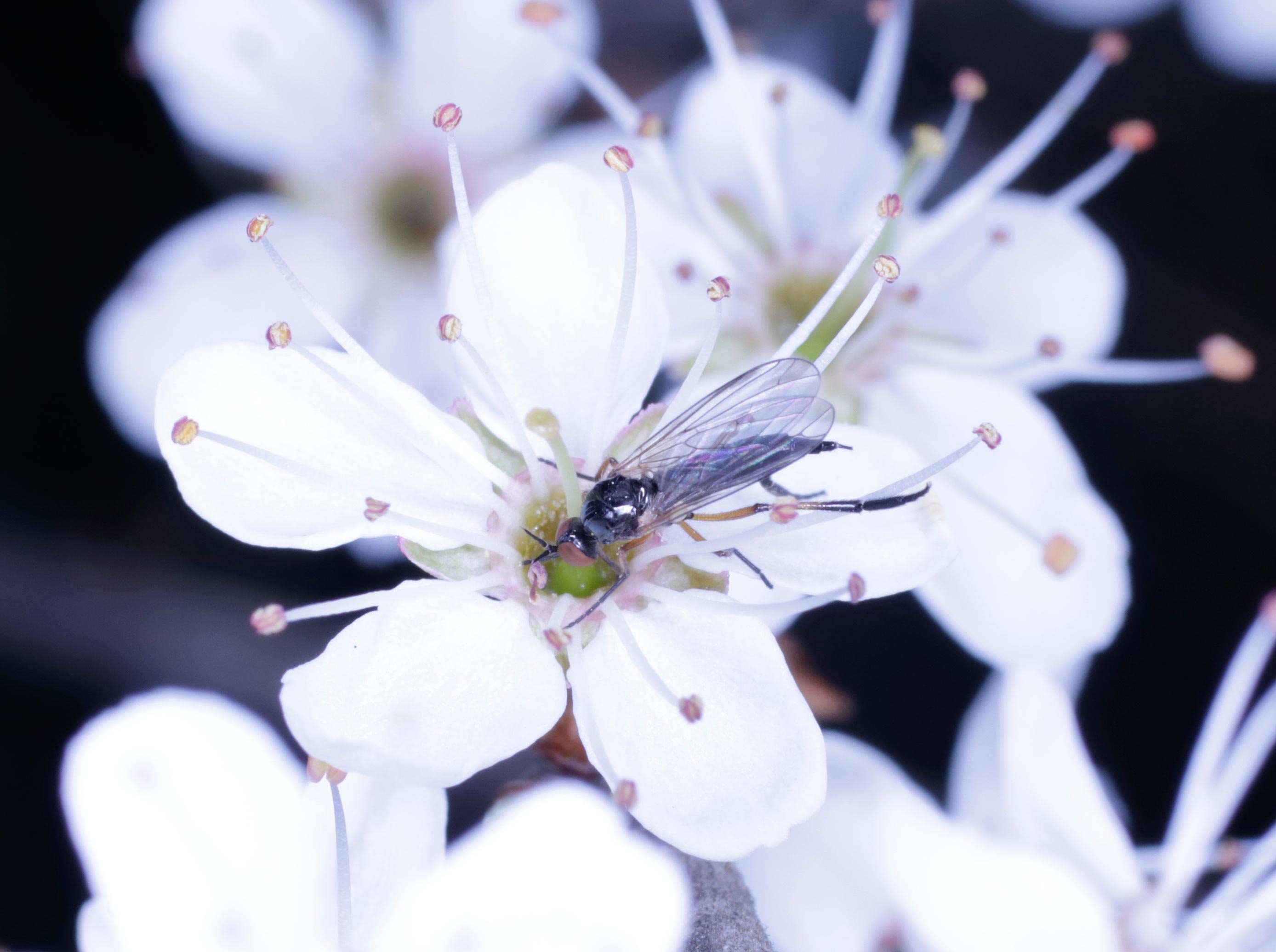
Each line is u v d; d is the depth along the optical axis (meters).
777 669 0.06
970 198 0.07
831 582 0.06
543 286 0.06
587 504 0.06
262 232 0.06
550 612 0.06
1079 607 0.07
